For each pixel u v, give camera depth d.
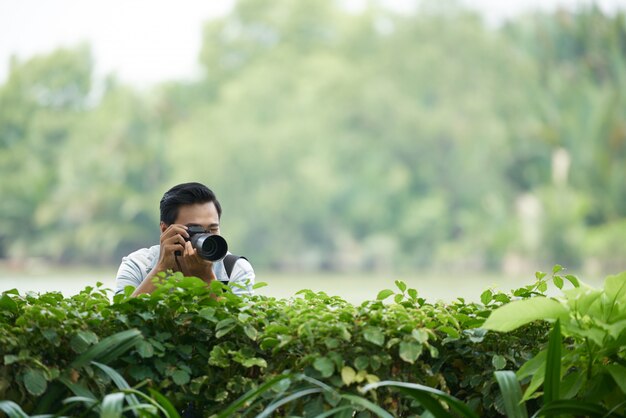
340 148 52.84
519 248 49.97
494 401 2.78
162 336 2.80
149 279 3.37
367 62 54.47
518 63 52.66
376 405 2.49
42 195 55.38
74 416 2.69
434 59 53.00
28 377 2.60
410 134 52.53
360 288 43.97
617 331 2.49
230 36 58.47
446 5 53.81
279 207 52.44
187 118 57.03
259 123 53.59
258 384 2.78
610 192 48.59
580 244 48.50
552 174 50.25
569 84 51.22
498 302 2.98
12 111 57.47
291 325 2.76
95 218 54.84
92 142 56.03
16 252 54.38
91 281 43.34
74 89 58.50
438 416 2.51
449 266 51.16
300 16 56.81
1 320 2.78
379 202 52.25
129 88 57.25
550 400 2.53
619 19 51.25
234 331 2.83
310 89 53.53
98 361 2.68
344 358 2.72
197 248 3.32
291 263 52.19
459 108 52.66
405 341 2.68
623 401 2.67
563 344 2.83
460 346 2.84
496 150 51.66
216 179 53.41
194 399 2.85
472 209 51.91
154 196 55.06
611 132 49.06
